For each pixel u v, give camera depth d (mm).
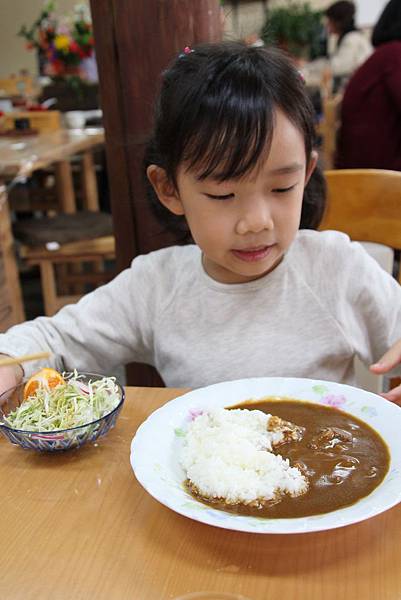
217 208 987
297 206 1012
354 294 1207
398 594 615
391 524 711
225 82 961
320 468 759
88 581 649
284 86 980
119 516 746
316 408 900
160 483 732
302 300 1202
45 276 3074
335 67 5520
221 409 869
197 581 642
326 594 618
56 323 1219
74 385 960
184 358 1210
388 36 2926
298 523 649
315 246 1225
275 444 811
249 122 928
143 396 1021
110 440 904
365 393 904
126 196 1668
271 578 642
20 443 873
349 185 1489
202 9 1491
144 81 1541
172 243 1658
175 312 1237
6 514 759
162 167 1103
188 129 967
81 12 4008
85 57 4074
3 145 3223
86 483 812
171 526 724
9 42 7699
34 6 7473
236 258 1037
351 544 683
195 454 791
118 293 1283
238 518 665
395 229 1461
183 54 1102
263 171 948
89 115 4047
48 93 4281
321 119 3703
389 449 789
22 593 638
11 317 2955
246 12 5727
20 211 4148
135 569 662
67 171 3729
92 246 3023
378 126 2996
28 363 1104
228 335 1203
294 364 1182
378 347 1229
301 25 5598
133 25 1502
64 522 740
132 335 1282
